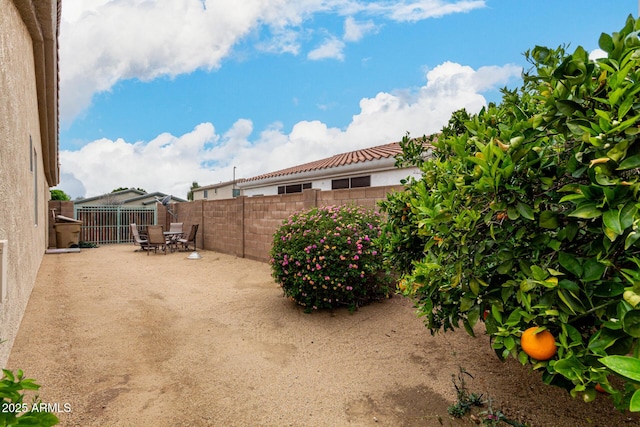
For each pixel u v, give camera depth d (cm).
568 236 167
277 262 560
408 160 409
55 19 544
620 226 132
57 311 527
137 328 473
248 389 319
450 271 216
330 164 1327
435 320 276
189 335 452
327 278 507
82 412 276
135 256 1265
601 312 155
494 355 376
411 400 301
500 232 189
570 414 269
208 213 1441
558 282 160
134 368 356
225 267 992
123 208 1859
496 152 168
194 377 340
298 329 475
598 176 142
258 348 412
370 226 565
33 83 631
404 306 548
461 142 213
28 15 468
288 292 560
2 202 301
